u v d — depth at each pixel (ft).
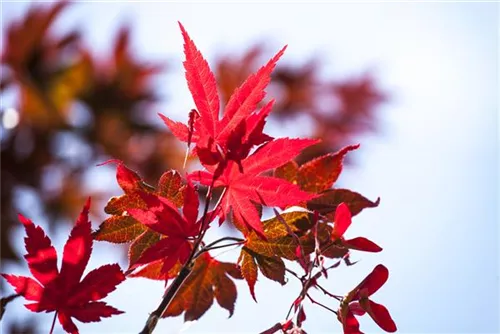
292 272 3.02
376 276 2.97
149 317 2.92
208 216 3.00
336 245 3.01
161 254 2.98
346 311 2.96
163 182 3.06
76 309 2.96
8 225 4.30
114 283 2.97
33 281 2.95
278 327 2.97
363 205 3.13
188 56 2.98
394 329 2.94
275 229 3.06
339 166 3.15
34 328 3.52
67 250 2.96
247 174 2.99
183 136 3.01
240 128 2.98
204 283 3.15
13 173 4.43
